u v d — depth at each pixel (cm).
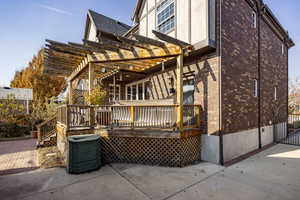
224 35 540
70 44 517
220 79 517
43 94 1986
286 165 506
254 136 699
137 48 534
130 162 530
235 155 578
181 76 500
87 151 441
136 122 543
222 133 520
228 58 555
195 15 559
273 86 898
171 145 509
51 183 373
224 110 530
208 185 371
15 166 485
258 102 740
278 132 923
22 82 2208
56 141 750
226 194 331
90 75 597
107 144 539
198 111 563
